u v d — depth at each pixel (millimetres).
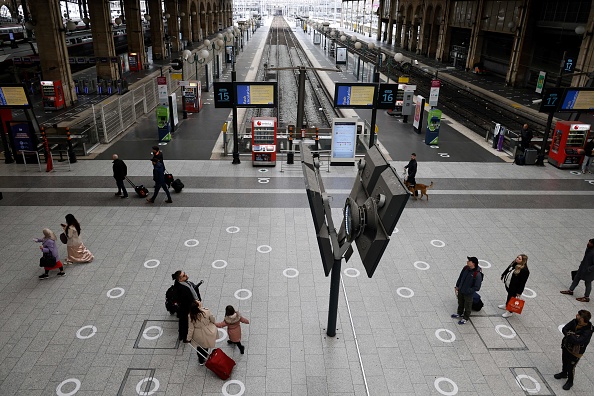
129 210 13516
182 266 10547
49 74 28062
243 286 9820
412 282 10172
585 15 31109
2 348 7867
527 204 14617
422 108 22344
